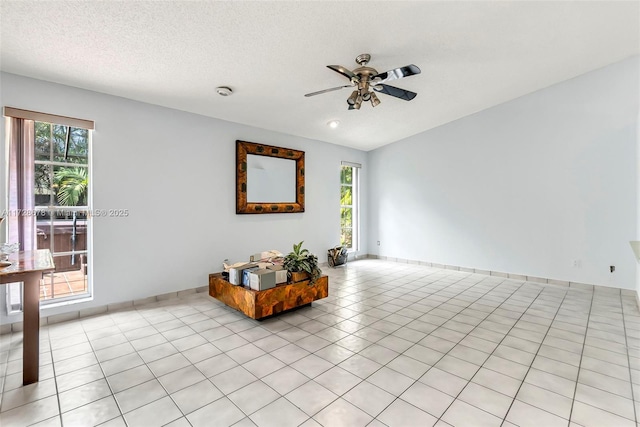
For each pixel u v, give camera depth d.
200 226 4.22
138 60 2.82
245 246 4.75
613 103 4.01
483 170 5.20
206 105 3.94
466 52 3.33
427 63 3.49
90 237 3.37
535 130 4.65
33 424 1.69
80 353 2.49
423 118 5.26
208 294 4.14
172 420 1.71
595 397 1.90
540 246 4.67
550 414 1.75
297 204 5.47
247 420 1.71
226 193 4.50
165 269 3.89
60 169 3.33
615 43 3.47
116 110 3.49
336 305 3.70
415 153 6.11
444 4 2.52
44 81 3.05
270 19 2.43
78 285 3.53
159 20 2.31
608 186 4.10
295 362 2.34
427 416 1.74
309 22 2.52
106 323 3.12
